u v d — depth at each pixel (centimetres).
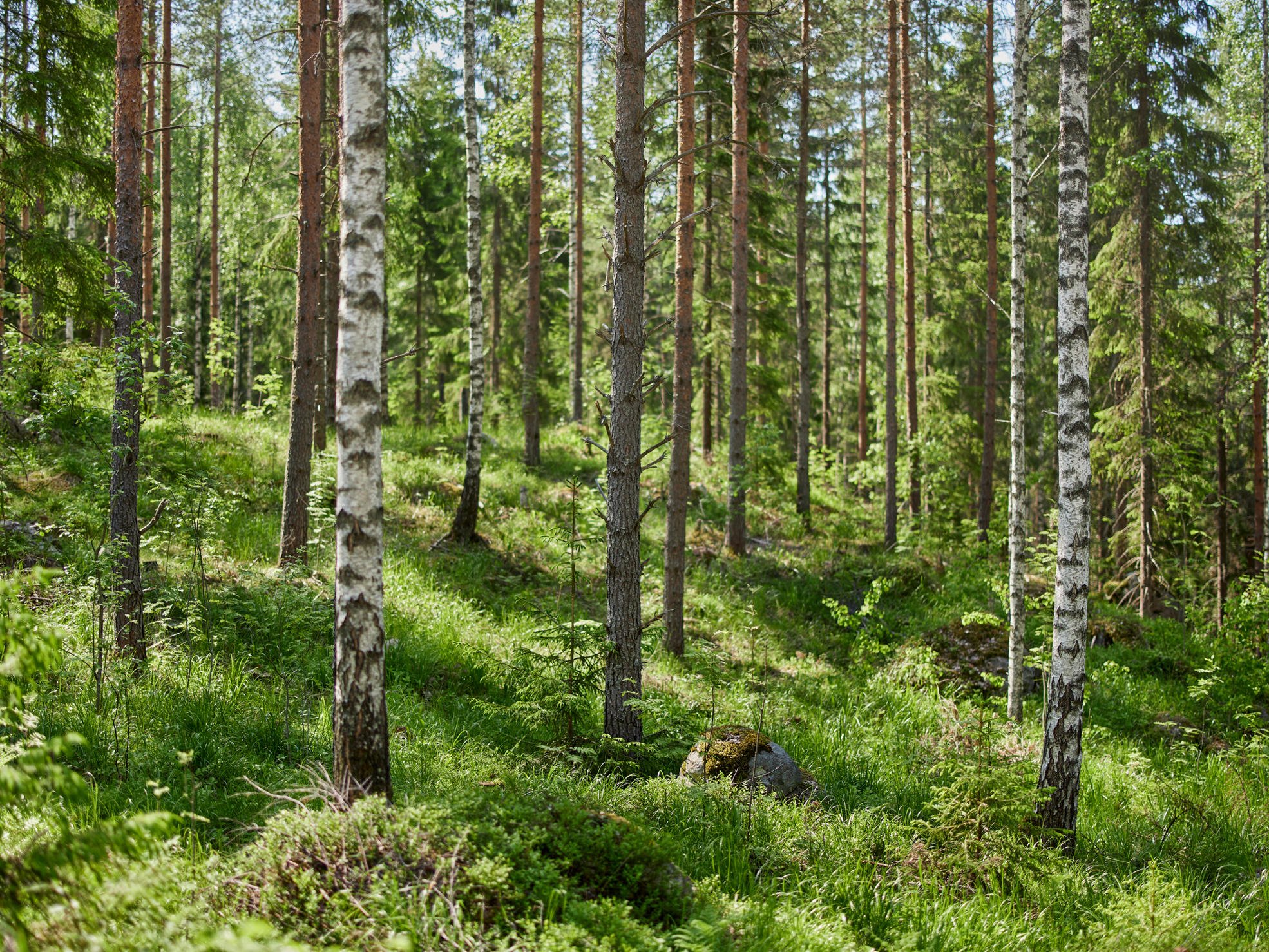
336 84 1831
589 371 2397
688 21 900
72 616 855
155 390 1320
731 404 1778
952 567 1897
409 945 371
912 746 1087
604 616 1323
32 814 522
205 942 306
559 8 2227
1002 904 636
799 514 2111
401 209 1891
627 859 540
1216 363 1967
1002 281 2458
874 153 2709
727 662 1320
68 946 332
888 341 2038
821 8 1880
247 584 1091
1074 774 788
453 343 2923
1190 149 1852
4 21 1108
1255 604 1345
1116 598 2216
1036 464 2786
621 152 903
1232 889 754
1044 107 2298
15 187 1130
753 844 673
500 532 1594
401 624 1103
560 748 809
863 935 576
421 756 750
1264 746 1127
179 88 2805
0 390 1033
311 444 1292
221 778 655
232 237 2422
